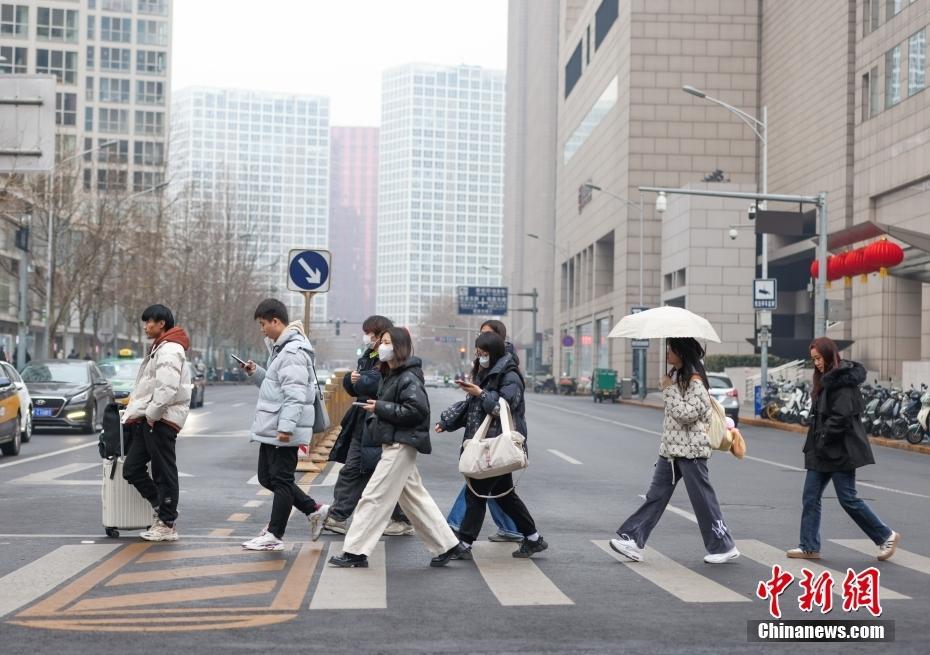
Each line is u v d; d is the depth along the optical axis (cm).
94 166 7531
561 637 642
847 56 6003
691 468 927
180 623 672
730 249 6706
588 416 3941
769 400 3653
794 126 6750
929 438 2602
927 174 4725
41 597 750
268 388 945
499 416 917
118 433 1002
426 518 895
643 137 7394
